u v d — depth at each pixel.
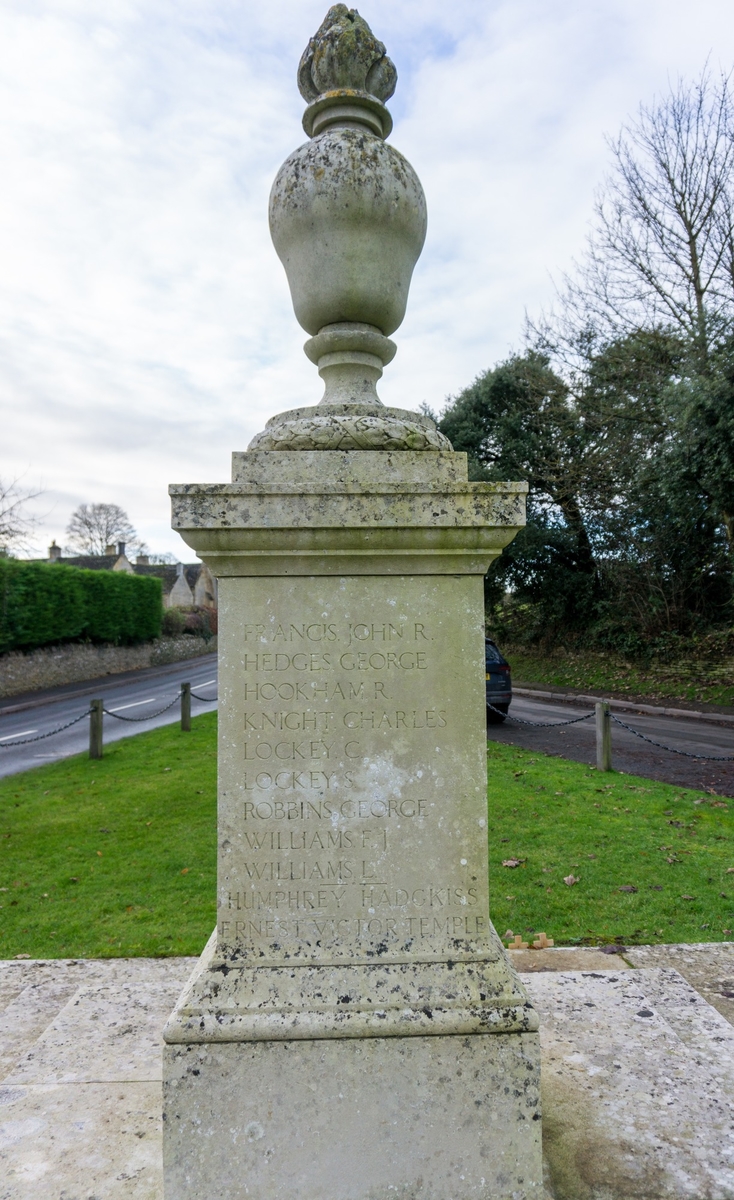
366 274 2.29
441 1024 1.89
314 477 2.09
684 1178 1.99
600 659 19.23
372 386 2.41
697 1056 2.57
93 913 4.50
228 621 2.03
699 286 16.09
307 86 2.54
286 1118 1.87
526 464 20.30
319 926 2.01
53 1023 2.87
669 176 15.80
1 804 7.54
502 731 11.73
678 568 17.56
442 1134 1.89
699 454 13.48
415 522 1.97
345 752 2.03
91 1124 2.23
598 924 4.17
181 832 6.32
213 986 1.93
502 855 5.46
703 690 14.95
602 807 6.77
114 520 49.97
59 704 18.28
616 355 17.75
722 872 5.00
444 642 2.07
